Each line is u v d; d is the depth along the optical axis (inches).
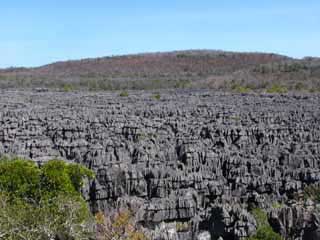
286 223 2159.2
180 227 2165.4
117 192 2390.5
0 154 2652.6
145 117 4163.4
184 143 2979.8
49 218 1839.3
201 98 6589.6
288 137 3390.7
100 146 2775.6
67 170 2289.6
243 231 2048.5
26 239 1761.8
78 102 5753.0
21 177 2145.7
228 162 2706.7
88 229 1920.5
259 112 4714.6
